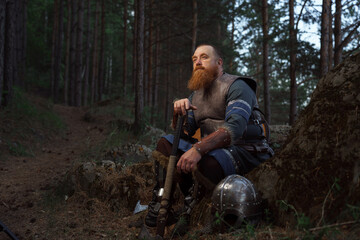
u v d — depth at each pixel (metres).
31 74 25.92
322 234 1.55
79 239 2.39
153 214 2.29
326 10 6.71
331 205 1.74
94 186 3.13
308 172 1.93
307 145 2.02
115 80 33.50
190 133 2.57
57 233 2.50
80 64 17.64
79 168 3.27
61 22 19.22
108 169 3.25
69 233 2.50
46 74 27.38
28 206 3.13
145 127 7.21
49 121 8.45
